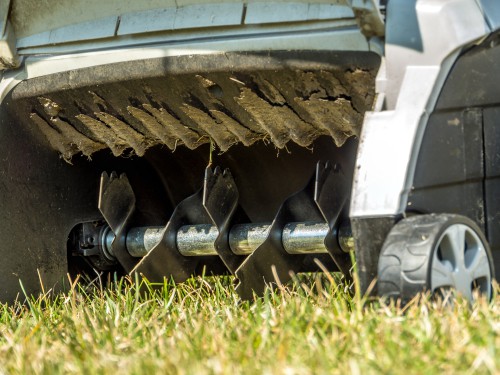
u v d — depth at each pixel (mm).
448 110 3619
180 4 4062
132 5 4164
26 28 4387
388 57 3609
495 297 3498
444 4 3592
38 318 4059
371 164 3473
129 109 4348
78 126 4523
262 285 4266
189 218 4594
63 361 3145
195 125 4375
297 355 2926
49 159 4625
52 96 4391
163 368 2877
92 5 4242
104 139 4578
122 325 3715
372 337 3053
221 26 3963
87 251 4809
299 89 3953
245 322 3471
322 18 3764
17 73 4426
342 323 3244
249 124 4270
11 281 4484
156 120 4391
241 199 4926
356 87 3822
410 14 3598
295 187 4797
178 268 4574
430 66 3555
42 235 4605
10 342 3473
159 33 4102
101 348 3322
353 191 3471
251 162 4828
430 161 3545
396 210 3400
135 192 4945
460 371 2709
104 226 4859
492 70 3812
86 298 4582
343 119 4020
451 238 3404
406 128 3488
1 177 4441
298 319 3363
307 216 4379
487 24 3695
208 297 4348
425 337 2953
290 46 3842
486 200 3814
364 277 3461
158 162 4988
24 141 4516
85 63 4270
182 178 5031
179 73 4074
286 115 4113
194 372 2777
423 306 3180
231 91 4082
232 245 4418
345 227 4230
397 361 2768
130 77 4180
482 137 3775
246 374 2762
